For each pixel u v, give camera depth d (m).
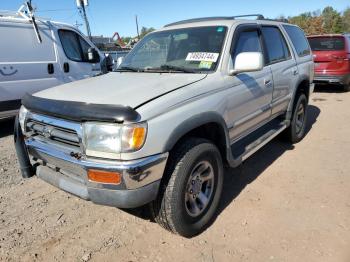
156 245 2.95
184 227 2.91
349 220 3.20
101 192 2.51
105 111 2.40
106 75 3.76
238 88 3.52
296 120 5.35
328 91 10.49
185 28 3.98
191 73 3.35
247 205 3.55
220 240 2.99
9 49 6.43
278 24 4.96
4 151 5.51
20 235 3.13
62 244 3.00
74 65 7.60
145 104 2.57
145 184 2.53
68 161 2.64
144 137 2.45
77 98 2.79
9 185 4.17
